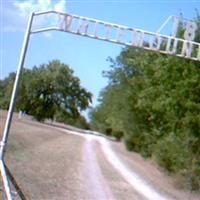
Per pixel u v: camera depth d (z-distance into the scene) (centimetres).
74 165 3362
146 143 5588
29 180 2239
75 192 2219
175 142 3509
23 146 3856
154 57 3862
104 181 2823
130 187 2803
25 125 6950
